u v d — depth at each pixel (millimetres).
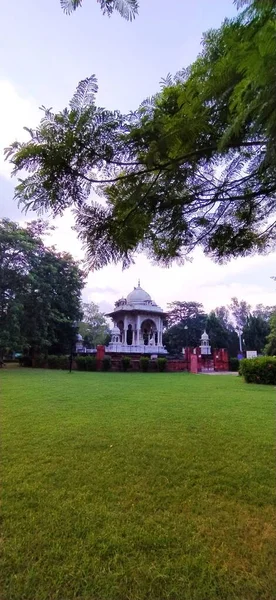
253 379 11297
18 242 19047
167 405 6512
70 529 2215
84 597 1639
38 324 20812
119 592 1668
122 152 1759
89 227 2299
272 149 1169
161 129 1633
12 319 18734
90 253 2396
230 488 2832
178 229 2771
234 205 2680
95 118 1548
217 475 3096
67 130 1575
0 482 2936
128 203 2223
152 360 19797
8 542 2072
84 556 1938
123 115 1585
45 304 20625
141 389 9172
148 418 5316
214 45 1401
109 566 1855
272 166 1385
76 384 10312
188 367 20953
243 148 1789
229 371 21516
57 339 23375
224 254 3316
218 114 1527
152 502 2596
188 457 3561
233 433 4457
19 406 6289
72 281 23906
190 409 6098
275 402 6961
